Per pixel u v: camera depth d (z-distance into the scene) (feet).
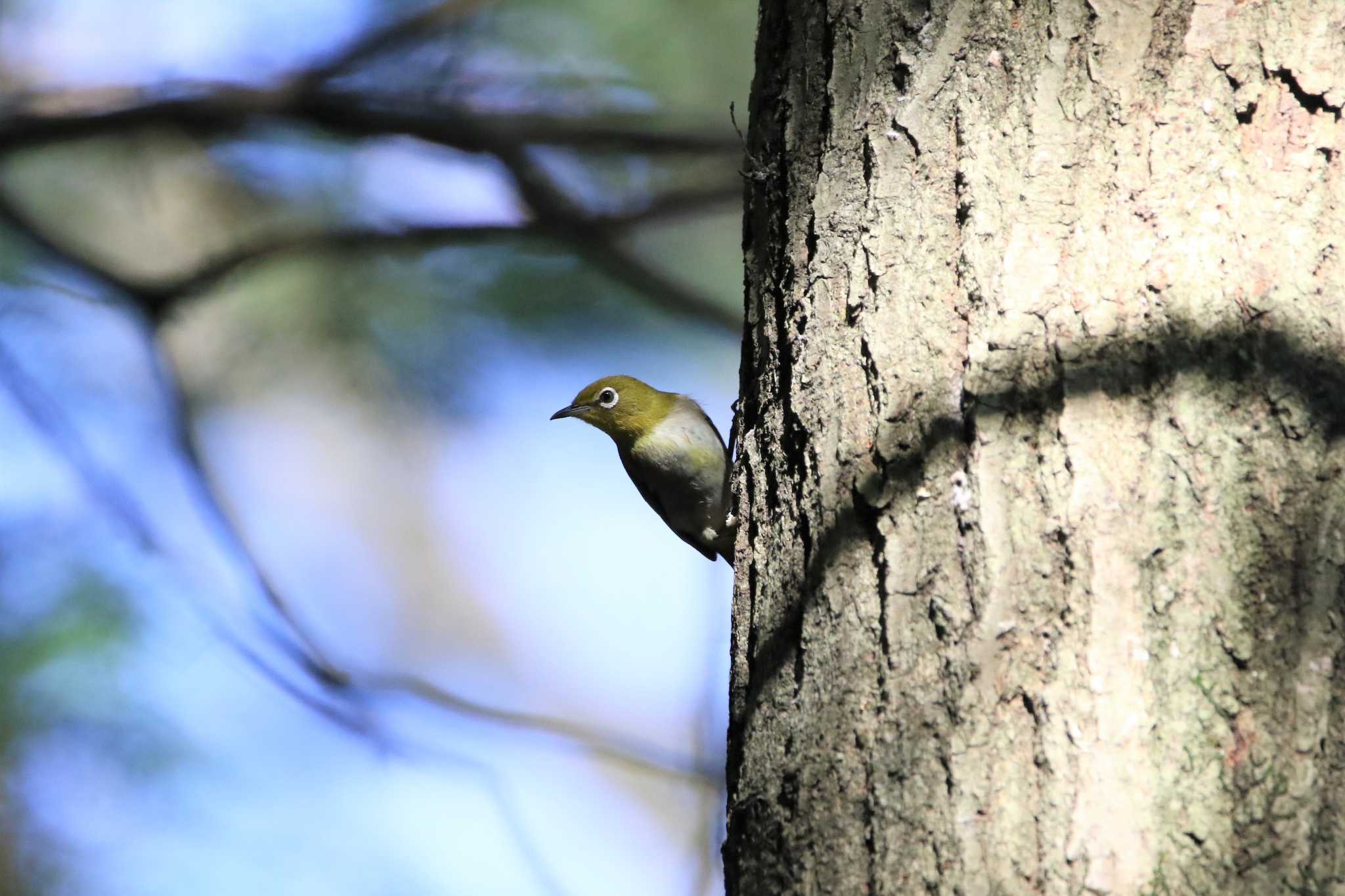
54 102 41.83
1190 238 16.61
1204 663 14.79
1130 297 16.37
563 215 42.98
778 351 18.80
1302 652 14.83
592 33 43.86
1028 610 15.16
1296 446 15.65
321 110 42.45
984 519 15.64
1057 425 15.85
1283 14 17.51
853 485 16.75
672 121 43.24
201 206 50.34
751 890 15.89
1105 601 15.01
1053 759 14.48
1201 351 16.03
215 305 48.37
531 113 42.52
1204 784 14.34
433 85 43.68
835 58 19.42
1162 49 17.48
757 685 17.11
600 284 46.70
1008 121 17.53
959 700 15.01
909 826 14.75
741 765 16.90
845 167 18.63
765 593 17.65
